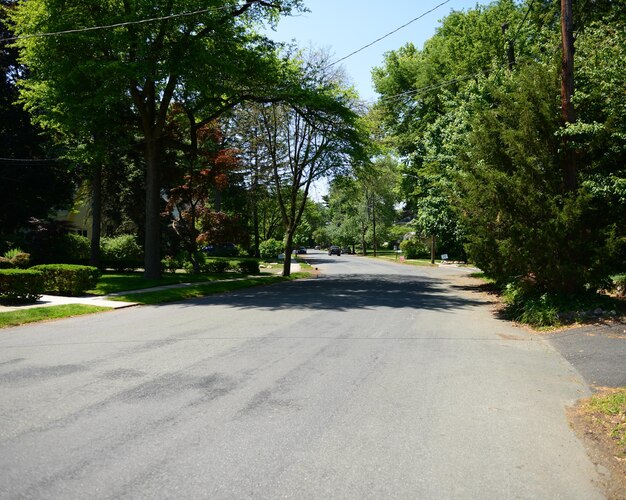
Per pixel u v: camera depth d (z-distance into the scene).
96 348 8.44
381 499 3.47
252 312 13.28
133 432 4.66
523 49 23.28
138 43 17.62
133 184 32.50
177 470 3.88
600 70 12.29
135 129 23.64
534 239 11.48
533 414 5.38
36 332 10.14
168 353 8.05
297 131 30.84
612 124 11.30
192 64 18.75
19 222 29.59
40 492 3.51
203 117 26.30
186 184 27.39
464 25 30.78
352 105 28.11
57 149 27.89
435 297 18.42
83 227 44.72
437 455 4.25
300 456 4.18
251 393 5.93
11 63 27.84
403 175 38.22
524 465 4.09
